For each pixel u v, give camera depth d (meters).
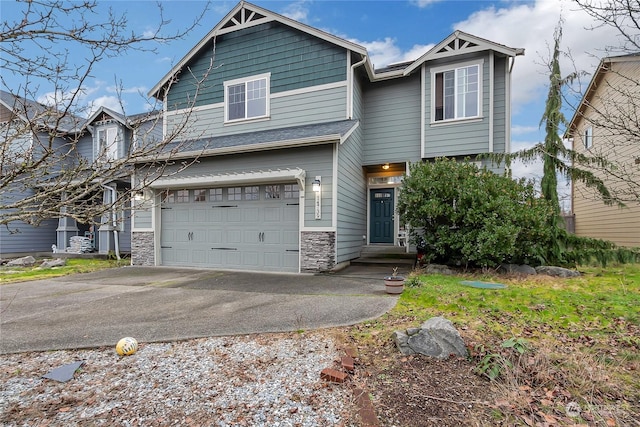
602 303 4.54
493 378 2.86
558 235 7.61
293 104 9.84
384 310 4.69
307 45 9.73
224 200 9.34
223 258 9.30
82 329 4.24
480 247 6.54
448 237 7.08
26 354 3.55
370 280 7.00
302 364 3.20
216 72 10.77
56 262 10.74
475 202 6.85
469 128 9.03
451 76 9.30
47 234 15.00
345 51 9.34
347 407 2.49
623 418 2.37
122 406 2.56
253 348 3.58
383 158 10.36
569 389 2.72
